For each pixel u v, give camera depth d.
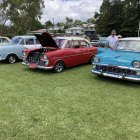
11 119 5.18
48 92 7.09
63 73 9.67
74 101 6.33
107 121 5.13
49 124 4.96
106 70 8.06
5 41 14.05
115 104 6.14
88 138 4.43
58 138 4.41
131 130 4.75
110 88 7.55
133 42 8.81
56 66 9.67
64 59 9.92
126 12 48.34
